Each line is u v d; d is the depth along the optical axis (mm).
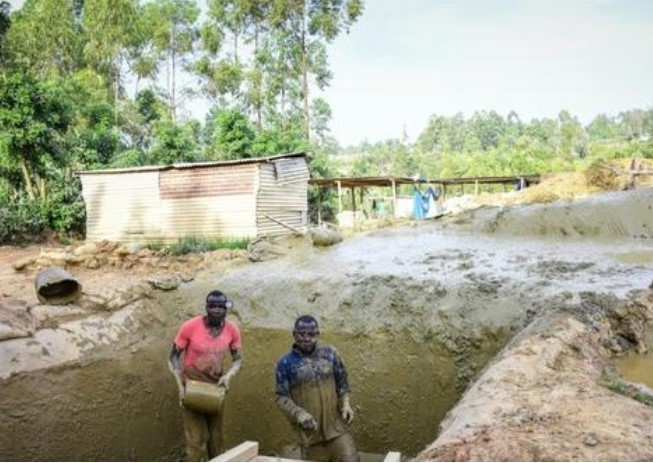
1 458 7105
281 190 20734
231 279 10727
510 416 3842
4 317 8141
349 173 54719
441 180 27719
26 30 42844
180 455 9336
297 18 45469
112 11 44969
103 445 8250
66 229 24812
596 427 3551
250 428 9297
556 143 80375
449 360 8156
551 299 7680
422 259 10539
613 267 8938
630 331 6309
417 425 8289
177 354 6895
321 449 6141
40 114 25594
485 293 8531
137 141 44469
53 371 7867
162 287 10570
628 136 82375
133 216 21641
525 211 12469
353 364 8828
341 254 11453
